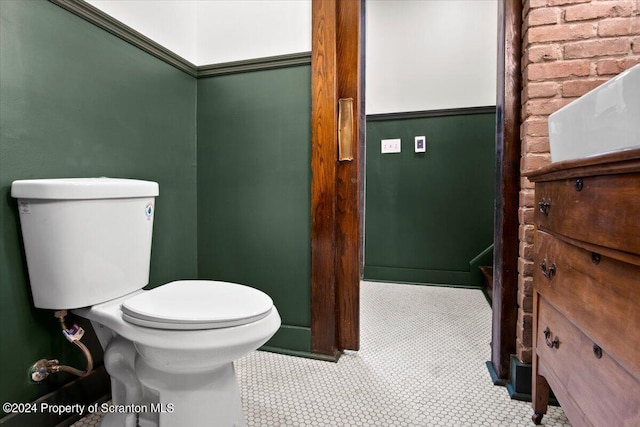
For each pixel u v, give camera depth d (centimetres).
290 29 157
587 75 113
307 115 155
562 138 88
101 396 122
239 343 85
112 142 126
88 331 118
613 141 67
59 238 94
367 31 291
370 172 294
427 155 281
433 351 162
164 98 152
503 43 129
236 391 100
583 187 74
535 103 117
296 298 159
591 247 71
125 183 108
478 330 189
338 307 159
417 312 218
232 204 168
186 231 167
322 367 146
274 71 159
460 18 274
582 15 113
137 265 114
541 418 108
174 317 84
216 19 169
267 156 162
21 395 99
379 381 135
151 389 94
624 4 110
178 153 161
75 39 112
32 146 100
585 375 76
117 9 128
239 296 101
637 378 58
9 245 95
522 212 123
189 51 168
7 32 94
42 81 103
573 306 81
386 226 293
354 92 151
